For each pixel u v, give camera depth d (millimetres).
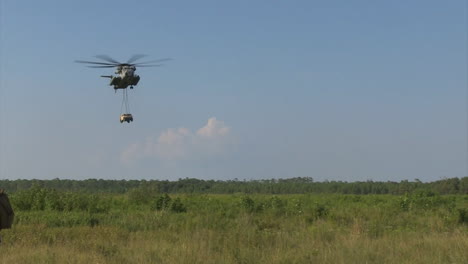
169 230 21234
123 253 14250
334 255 13477
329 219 24797
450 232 19734
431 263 12414
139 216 26219
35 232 18922
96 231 19344
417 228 21734
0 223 7805
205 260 13008
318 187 111188
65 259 12852
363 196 47906
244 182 121500
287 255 13609
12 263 12805
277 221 24594
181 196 47594
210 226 21984
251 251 14422
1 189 7961
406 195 33094
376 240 16266
